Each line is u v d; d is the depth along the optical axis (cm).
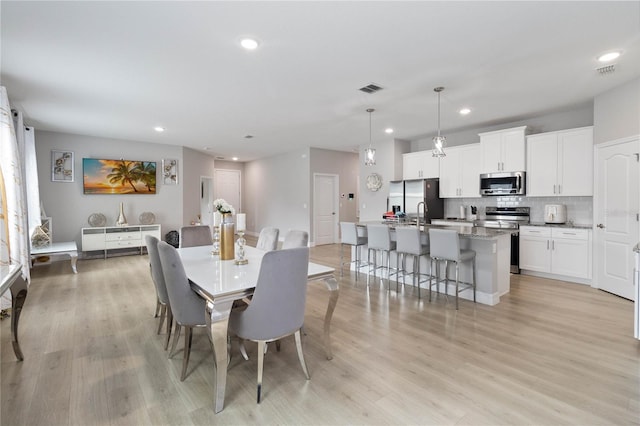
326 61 303
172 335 287
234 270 247
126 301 379
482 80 352
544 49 281
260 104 435
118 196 675
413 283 441
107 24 240
